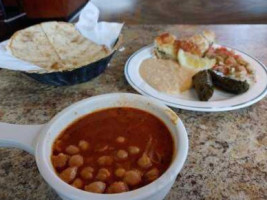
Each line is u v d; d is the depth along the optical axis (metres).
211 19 3.11
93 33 1.03
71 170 0.48
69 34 1.05
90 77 0.90
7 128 0.55
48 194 0.57
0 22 3.17
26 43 0.99
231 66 0.93
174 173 0.44
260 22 3.00
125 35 1.25
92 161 0.51
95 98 0.61
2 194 0.57
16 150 0.67
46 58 0.95
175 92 0.85
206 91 0.80
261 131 0.71
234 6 3.37
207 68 0.95
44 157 0.48
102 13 3.34
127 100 0.62
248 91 0.83
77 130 0.58
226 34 1.24
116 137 0.56
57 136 0.55
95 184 0.45
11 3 3.31
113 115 0.61
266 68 0.93
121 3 3.58
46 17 3.34
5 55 0.88
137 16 3.25
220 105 0.77
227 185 0.58
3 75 0.98
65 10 3.32
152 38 1.23
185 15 3.22
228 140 0.69
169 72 0.93
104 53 0.96
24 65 0.81
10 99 0.85
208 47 1.05
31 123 0.76
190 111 0.79
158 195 0.45
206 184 0.58
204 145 0.68
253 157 0.64
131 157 0.52
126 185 0.46
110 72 0.97
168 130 0.56
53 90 0.89
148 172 0.48
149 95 0.81
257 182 0.58
